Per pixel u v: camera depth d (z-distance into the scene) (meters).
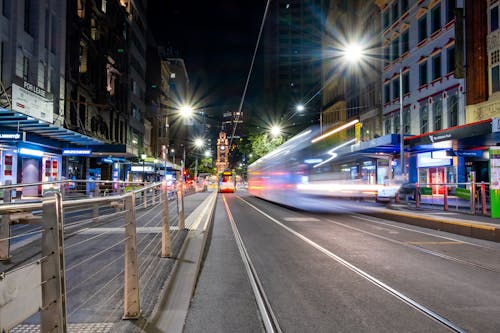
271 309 5.14
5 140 20.81
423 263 8.05
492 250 9.70
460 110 26.09
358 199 25.03
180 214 11.02
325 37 57.75
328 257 8.64
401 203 22.66
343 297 5.68
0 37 22.75
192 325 4.57
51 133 24.53
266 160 32.69
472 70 25.08
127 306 4.12
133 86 52.25
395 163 29.86
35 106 21.44
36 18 26.70
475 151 26.00
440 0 28.56
